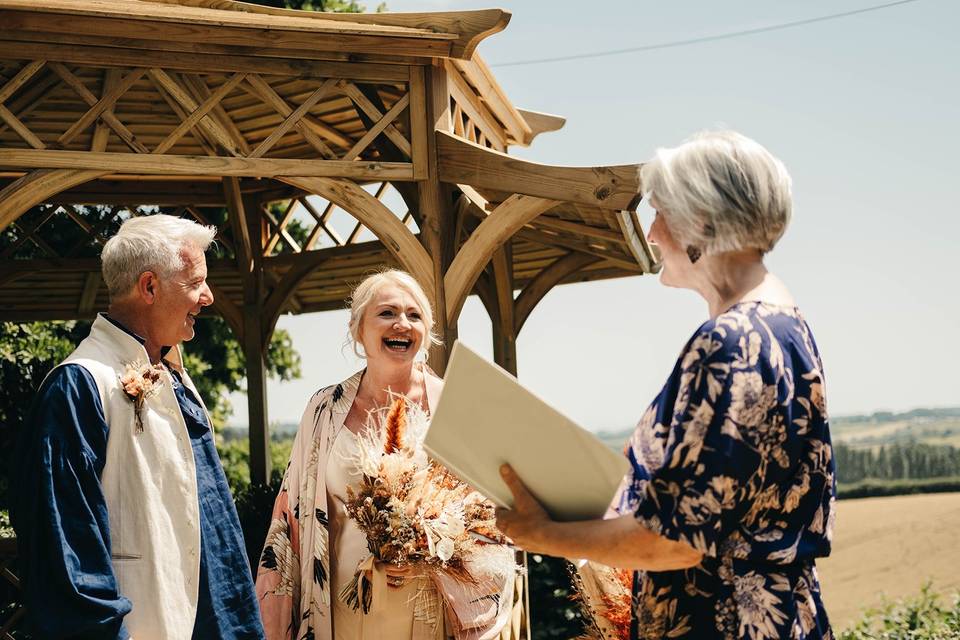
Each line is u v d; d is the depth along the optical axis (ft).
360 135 25.94
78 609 8.55
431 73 19.45
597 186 18.16
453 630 11.30
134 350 9.85
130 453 9.43
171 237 10.17
